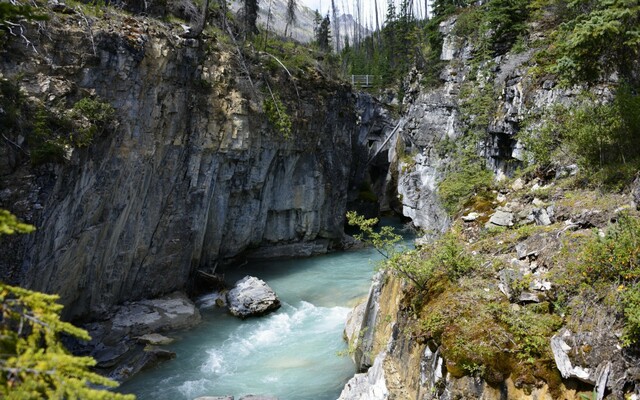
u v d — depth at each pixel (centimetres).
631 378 670
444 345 883
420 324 995
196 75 2252
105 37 1730
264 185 2839
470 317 908
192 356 1669
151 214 2055
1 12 596
